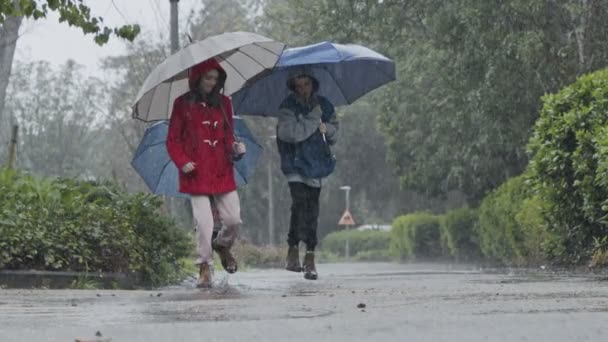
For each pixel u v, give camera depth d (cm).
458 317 1393
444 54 5978
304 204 2822
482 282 2462
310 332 1245
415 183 8800
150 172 2952
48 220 2780
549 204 3572
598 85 3438
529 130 5928
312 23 6419
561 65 5462
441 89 6344
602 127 3234
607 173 3073
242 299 1897
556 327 1259
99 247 2798
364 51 2958
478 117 6106
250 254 9419
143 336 1225
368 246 15462
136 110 2627
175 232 3112
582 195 3400
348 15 6175
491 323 1310
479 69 5838
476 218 7525
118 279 2772
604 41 5144
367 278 3056
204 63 2502
